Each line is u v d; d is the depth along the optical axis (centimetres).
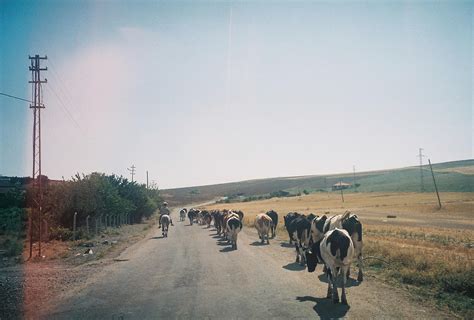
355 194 12112
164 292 1188
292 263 1648
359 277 1268
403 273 1271
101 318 945
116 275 1503
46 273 1586
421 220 4584
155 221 6494
